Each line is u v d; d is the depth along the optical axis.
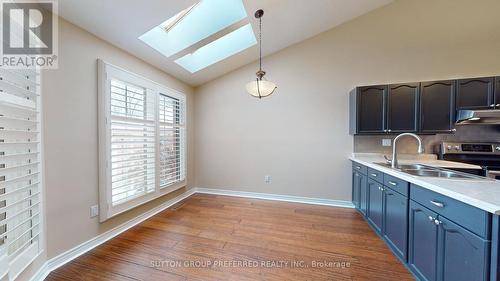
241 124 3.83
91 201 2.06
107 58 2.25
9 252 1.34
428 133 2.72
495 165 2.56
